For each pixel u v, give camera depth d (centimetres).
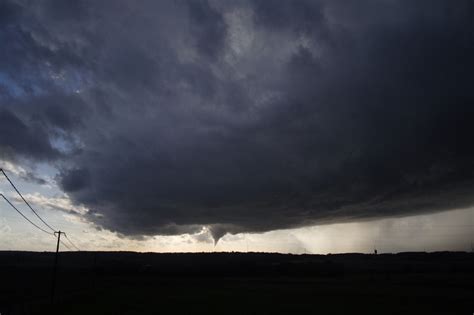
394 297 6962
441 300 6456
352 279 12575
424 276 12650
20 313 4662
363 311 5225
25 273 12156
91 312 5038
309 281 11881
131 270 15650
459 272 14475
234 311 5284
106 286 10194
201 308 5594
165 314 4953
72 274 13962
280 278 13688
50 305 5381
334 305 5912
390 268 15612
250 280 12712
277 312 5178
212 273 15562
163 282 11869
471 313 5012
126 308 5550
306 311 5269
